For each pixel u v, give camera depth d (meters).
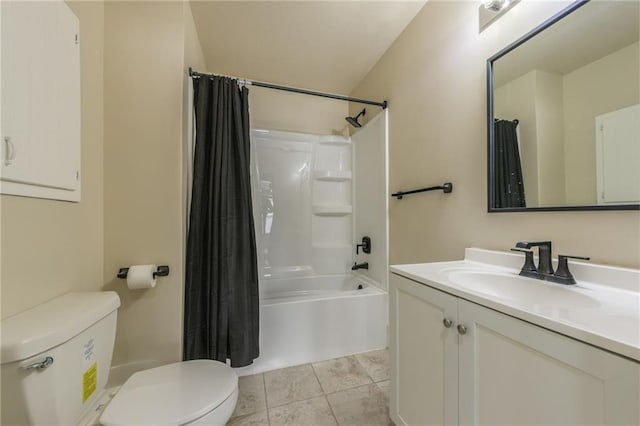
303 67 2.21
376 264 2.16
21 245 0.81
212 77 1.54
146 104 1.29
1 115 0.72
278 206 2.53
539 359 0.58
